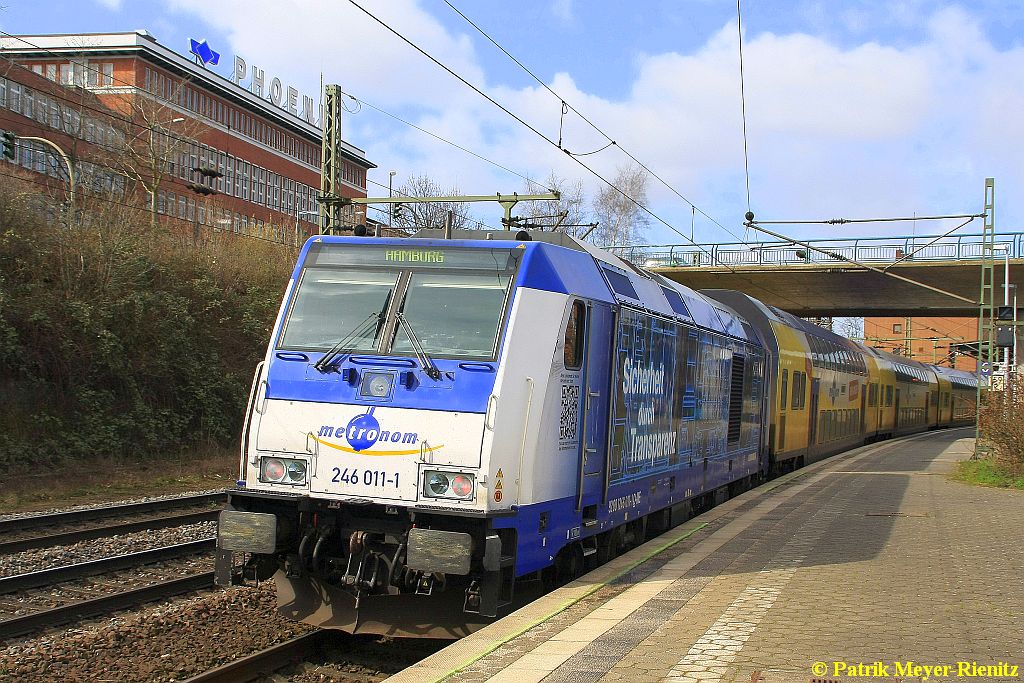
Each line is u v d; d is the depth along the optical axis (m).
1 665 7.34
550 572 9.51
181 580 10.21
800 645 6.67
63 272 22.88
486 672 6.10
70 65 49.16
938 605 7.96
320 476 8.09
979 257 34.03
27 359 21.41
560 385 8.66
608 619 7.55
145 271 24.53
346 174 71.19
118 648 7.97
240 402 26.14
